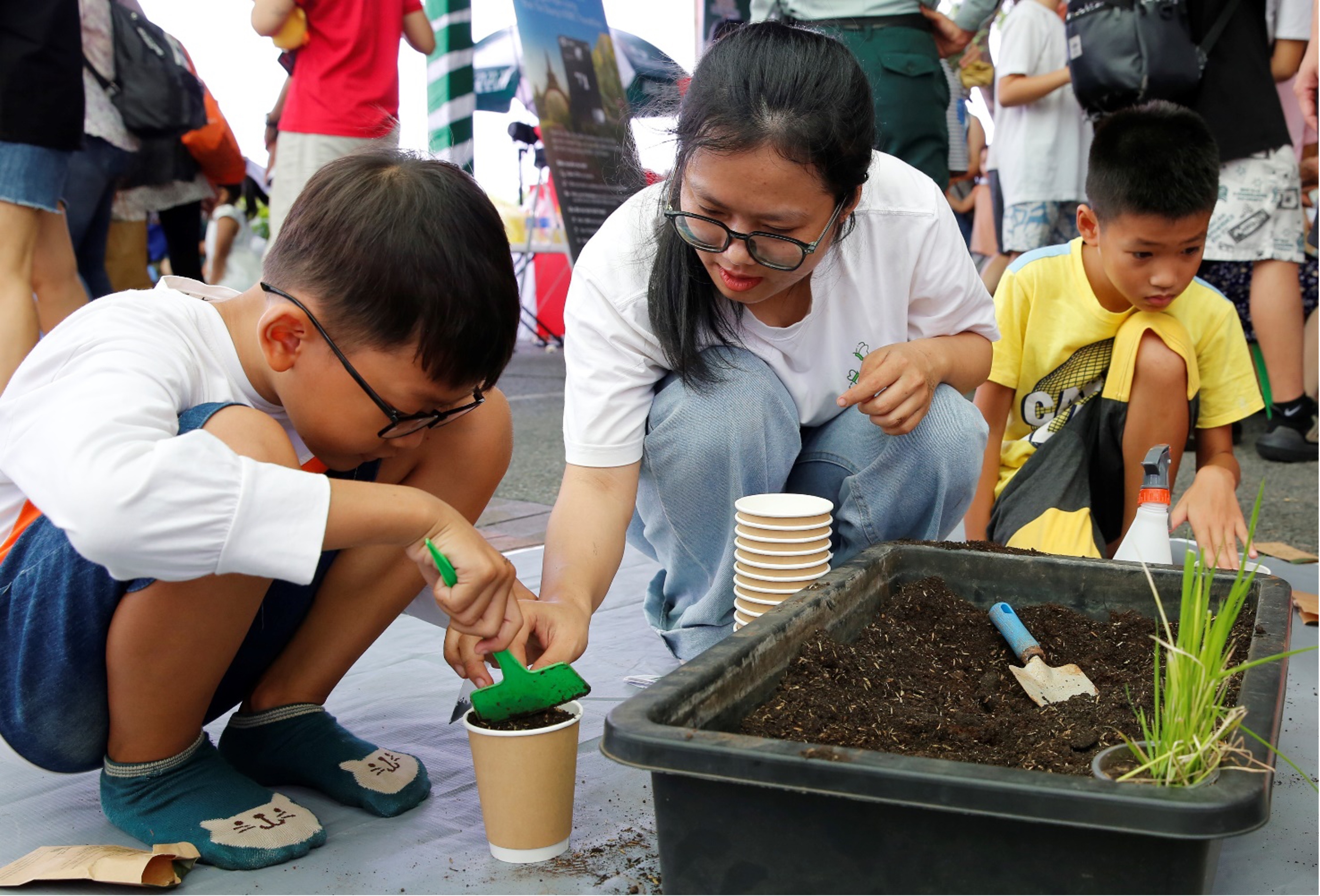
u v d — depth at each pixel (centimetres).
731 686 123
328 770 148
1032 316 244
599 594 156
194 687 132
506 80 539
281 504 114
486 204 128
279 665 155
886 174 181
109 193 396
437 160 132
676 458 175
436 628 226
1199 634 112
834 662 138
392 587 151
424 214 120
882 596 166
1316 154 430
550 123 458
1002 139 442
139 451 110
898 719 127
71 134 280
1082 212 237
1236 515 212
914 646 153
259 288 136
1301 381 399
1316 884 125
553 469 393
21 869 127
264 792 139
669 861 108
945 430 183
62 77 275
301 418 128
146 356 122
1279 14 396
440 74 453
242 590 127
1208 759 102
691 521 182
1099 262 237
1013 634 152
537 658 144
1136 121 219
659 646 213
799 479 202
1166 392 232
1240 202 379
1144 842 93
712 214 144
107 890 125
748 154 136
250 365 133
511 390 582
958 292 187
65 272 324
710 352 176
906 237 180
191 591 123
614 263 171
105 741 138
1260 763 99
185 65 393
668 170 162
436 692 190
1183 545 241
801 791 98
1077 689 141
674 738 102
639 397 174
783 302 178
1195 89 358
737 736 103
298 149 393
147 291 135
